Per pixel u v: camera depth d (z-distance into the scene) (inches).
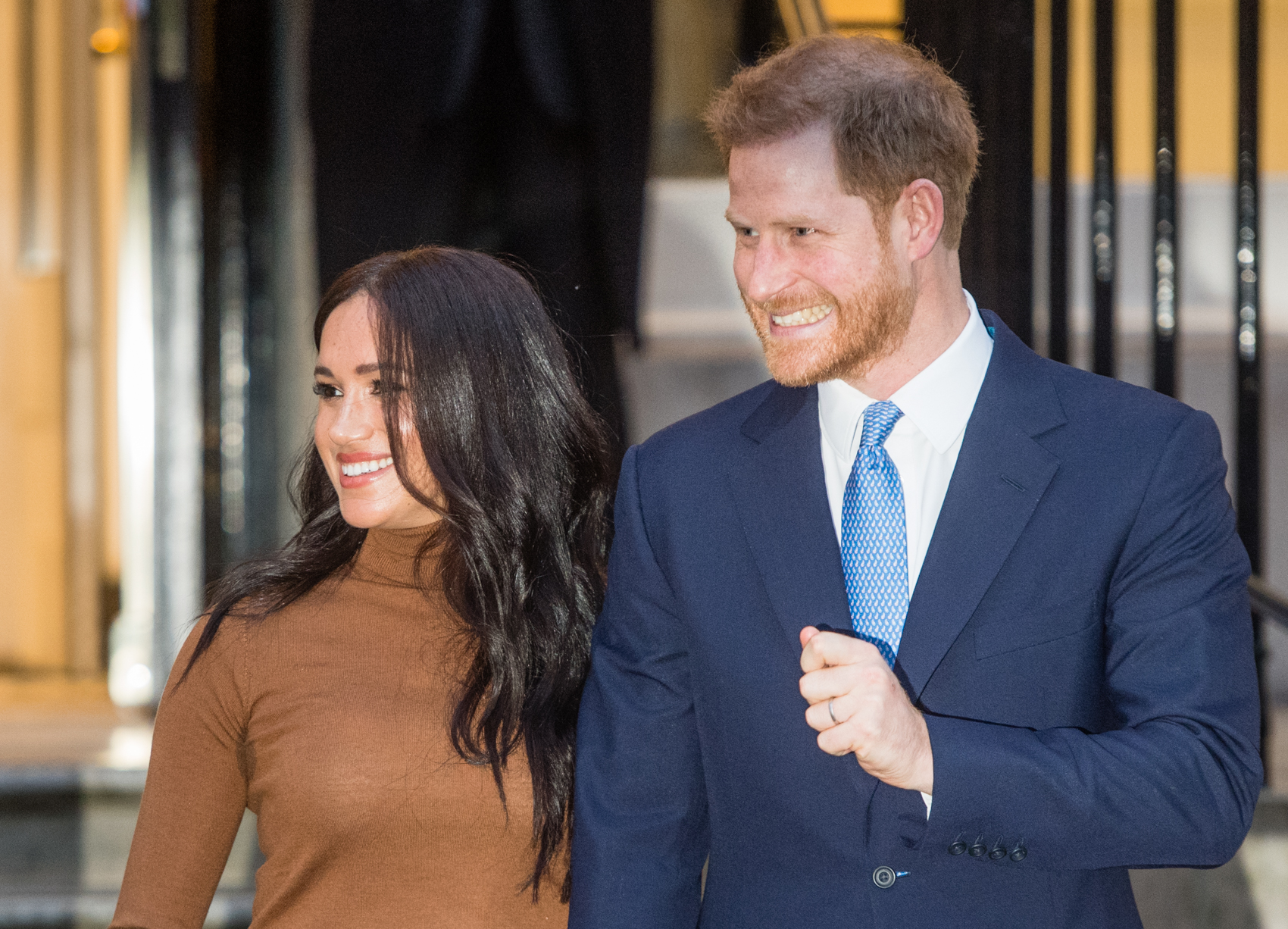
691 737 205.2
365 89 432.5
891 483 189.2
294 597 216.8
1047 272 350.0
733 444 204.8
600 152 426.6
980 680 179.3
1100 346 343.9
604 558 238.8
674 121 553.9
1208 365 540.7
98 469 647.1
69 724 495.2
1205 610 176.7
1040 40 390.3
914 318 185.8
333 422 214.8
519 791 208.5
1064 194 344.8
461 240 449.1
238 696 208.7
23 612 645.9
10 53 635.5
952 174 181.5
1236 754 171.8
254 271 501.7
